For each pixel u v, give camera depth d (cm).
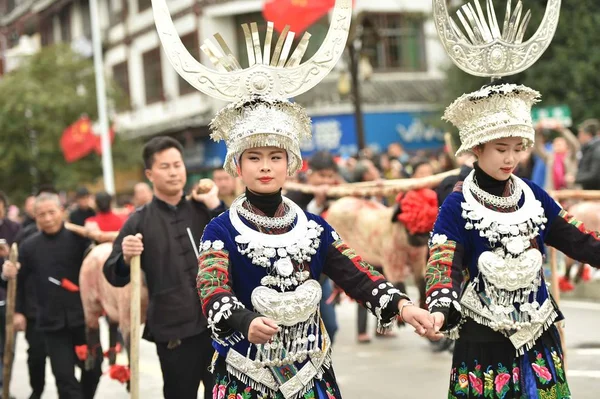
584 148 1375
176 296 667
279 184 459
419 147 3111
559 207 512
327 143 2984
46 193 866
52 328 850
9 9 5138
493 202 497
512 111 485
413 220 1005
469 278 499
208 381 669
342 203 1124
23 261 880
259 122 450
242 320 421
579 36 2325
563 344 696
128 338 804
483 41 520
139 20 3762
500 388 493
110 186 2727
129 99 3719
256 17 3127
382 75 3184
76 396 841
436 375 987
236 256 454
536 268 493
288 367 454
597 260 503
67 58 3225
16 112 3044
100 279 829
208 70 474
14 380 1166
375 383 966
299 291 454
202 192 704
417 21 3209
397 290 456
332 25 488
